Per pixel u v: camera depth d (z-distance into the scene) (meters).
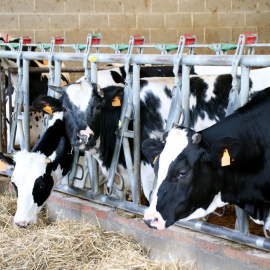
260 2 9.70
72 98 3.99
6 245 3.92
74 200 4.44
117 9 9.48
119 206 4.06
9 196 5.09
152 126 4.36
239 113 3.10
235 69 3.15
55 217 4.62
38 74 6.36
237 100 3.22
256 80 4.44
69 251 3.70
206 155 2.88
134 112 3.92
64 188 4.56
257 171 3.06
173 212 2.87
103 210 4.11
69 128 4.05
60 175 4.35
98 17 9.45
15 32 9.30
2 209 4.71
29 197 3.95
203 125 4.36
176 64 3.49
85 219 4.29
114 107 4.09
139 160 3.95
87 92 4.00
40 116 6.40
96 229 4.02
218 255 3.29
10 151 5.16
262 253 3.11
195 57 3.39
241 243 3.25
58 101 4.17
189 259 3.49
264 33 9.79
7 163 4.05
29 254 3.72
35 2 9.29
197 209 2.98
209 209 3.04
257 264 3.08
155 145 3.08
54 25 9.38
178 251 3.57
